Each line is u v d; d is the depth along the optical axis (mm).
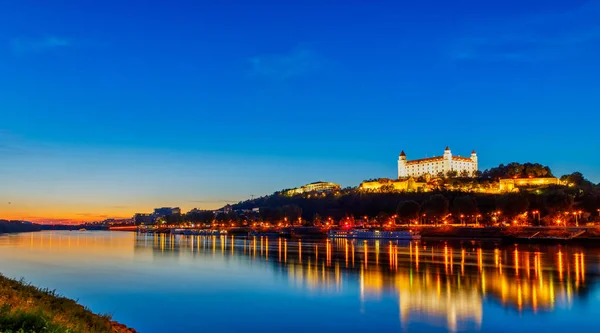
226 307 62688
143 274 96750
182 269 105812
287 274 94125
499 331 49688
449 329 50594
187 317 57531
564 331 49562
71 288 78562
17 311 27406
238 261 124375
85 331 31406
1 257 140875
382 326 52094
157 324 54531
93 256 144875
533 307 59969
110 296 71000
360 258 128875
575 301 63219
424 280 82812
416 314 57125
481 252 149000
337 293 71188
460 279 83500
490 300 64250
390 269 100250
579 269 97875
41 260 130625
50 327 26219
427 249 166750
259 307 62469
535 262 113125
